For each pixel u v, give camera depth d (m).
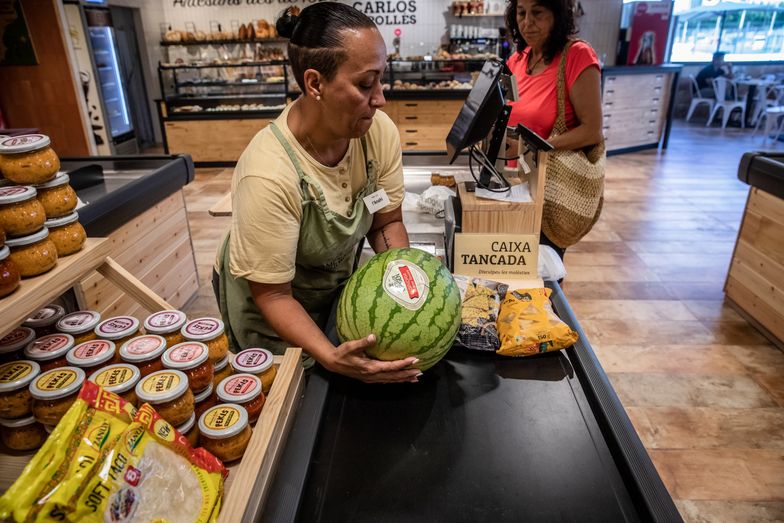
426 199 2.06
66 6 6.24
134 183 2.58
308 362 1.50
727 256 4.07
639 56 8.63
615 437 0.92
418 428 0.98
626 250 4.20
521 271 1.47
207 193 6.11
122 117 8.30
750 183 2.97
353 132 1.08
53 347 1.01
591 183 2.10
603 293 3.48
